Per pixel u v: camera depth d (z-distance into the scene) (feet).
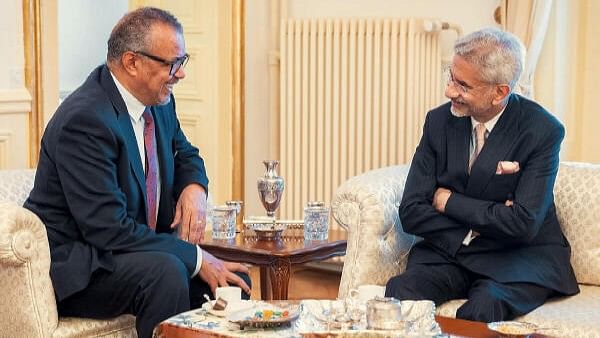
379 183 12.14
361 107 18.03
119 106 11.12
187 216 11.84
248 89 19.16
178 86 19.30
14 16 16.14
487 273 11.39
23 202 12.19
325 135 18.33
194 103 19.12
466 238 11.62
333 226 18.37
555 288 11.45
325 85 18.24
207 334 8.85
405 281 11.26
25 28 16.24
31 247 10.28
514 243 11.70
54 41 16.72
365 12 18.54
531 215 11.24
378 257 11.85
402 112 17.75
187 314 9.52
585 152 17.12
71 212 10.81
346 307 9.18
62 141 10.80
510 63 11.21
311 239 12.91
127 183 11.09
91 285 10.78
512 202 11.46
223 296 9.79
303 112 18.39
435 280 11.37
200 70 18.93
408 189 11.95
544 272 11.46
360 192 11.93
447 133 11.98
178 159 12.44
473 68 11.21
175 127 12.47
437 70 17.88
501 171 11.47
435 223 11.67
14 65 16.17
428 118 12.25
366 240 11.82
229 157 18.75
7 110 16.06
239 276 11.69
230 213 13.02
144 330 10.75
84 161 10.72
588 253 12.06
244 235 13.17
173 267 10.78
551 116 11.66
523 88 16.76
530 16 16.70
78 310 10.89
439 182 11.96
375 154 18.03
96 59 23.97
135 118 11.37
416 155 12.17
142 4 19.42
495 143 11.62
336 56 18.10
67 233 11.00
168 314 10.70
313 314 9.10
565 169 12.53
